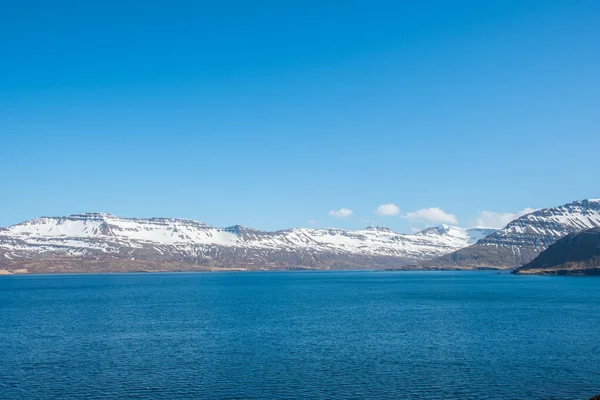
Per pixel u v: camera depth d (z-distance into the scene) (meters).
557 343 89.88
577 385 63.94
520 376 67.88
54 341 95.19
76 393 62.06
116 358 79.62
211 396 60.78
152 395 61.25
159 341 94.19
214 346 88.88
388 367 73.06
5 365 75.38
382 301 181.38
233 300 191.88
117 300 194.75
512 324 113.12
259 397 60.31
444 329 106.69
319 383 65.38
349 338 96.31
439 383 65.00
